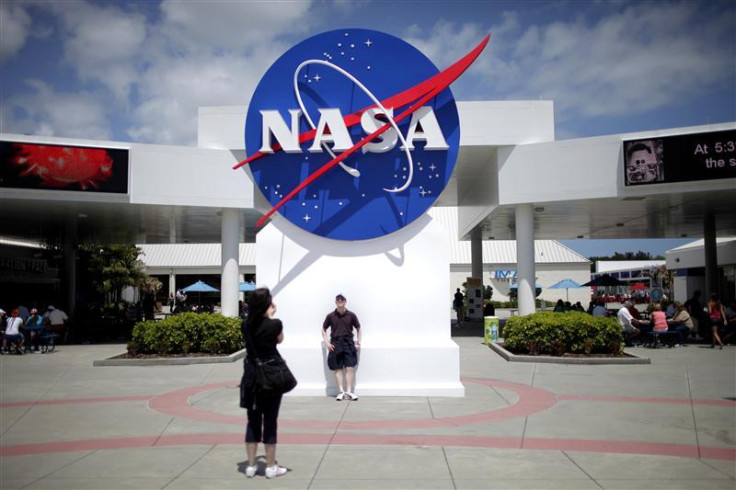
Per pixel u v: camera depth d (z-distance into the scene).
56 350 19.97
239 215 22.59
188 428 8.42
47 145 18.08
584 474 6.16
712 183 17.94
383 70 11.43
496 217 24.88
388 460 6.68
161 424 8.69
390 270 11.16
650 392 11.34
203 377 13.59
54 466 6.52
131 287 48.56
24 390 11.87
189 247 55.56
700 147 17.89
